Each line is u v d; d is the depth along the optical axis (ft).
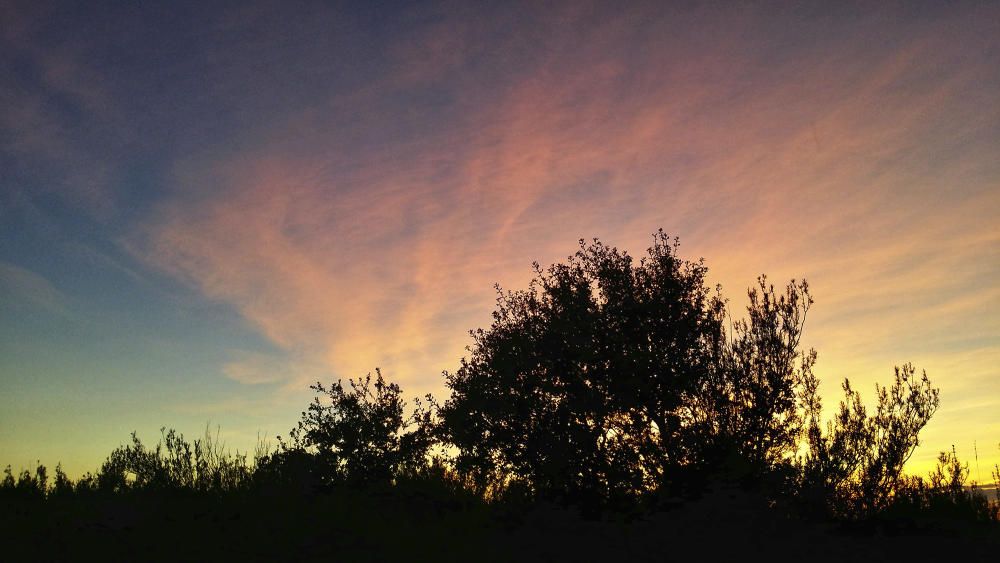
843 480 35.17
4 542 28.55
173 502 34.94
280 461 38.99
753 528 29.86
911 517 33.17
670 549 27.48
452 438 38.42
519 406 37.35
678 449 34.96
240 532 30.27
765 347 37.27
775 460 35.27
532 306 40.14
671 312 37.81
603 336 37.40
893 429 35.99
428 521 32.45
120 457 39.83
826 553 26.73
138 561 26.53
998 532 29.86
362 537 29.71
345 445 39.52
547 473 35.76
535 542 28.91
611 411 36.04
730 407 36.24
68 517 32.30
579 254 40.73
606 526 30.83
